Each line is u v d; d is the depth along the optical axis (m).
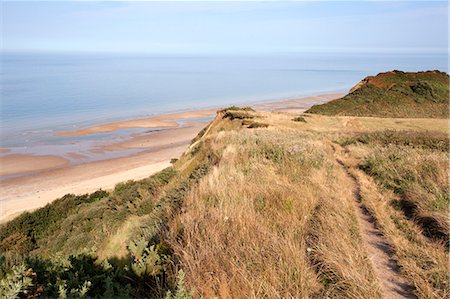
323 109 52.03
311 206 5.41
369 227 5.06
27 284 2.59
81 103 96.44
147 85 154.62
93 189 29.83
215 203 5.39
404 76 63.38
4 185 33.16
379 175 8.39
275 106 101.19
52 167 39.47
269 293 2.94
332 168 9.20
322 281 3.38
